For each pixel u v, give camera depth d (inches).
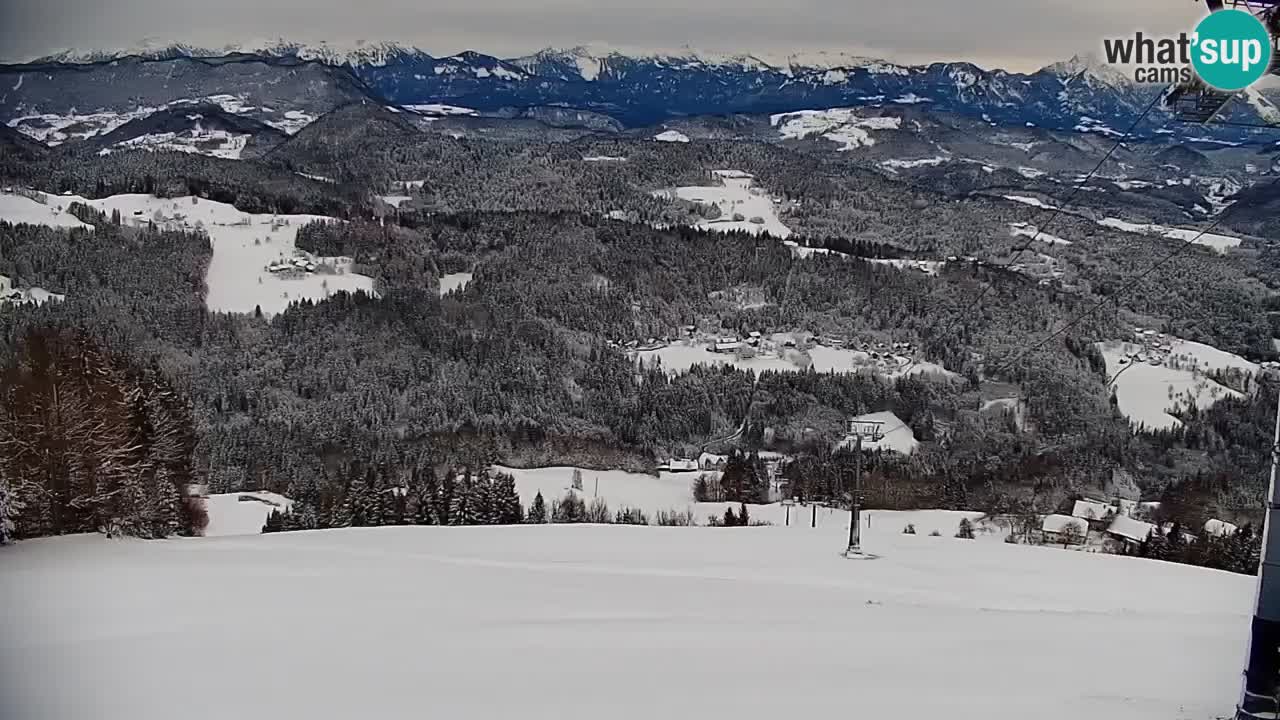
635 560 1680.6
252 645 836.0
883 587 1440.7
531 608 1088.2
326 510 3528.5
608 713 627.8
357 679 715.4
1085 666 772.0
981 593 1441.9
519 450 5433.1
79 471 1955.0
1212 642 901.2
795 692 676.7
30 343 2244.1
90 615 1004.6
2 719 632.4
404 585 1253.1
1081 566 1769.2
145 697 674.8
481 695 670.5
